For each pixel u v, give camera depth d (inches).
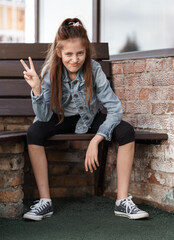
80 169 109.1
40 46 108.9
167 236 75.5
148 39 108.9
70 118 93.7
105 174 110.4
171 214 91.7
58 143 103.6
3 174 88.2
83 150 109.0
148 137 92.8
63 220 86.4
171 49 97.8
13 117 109.1
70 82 89.8
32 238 74.1
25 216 85.5
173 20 103.0
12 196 88.0
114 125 86.9
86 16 122.9
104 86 89.4
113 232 77.8
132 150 87.8
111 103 88.5
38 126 88.6
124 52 114.1
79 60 84.5
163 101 96.7
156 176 98.0
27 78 85.7
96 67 90.4
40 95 85.0
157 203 97.7
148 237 74.9
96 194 110.4
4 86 106.3
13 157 87.4
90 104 90.9
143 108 102.1
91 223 84.0
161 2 105.6
